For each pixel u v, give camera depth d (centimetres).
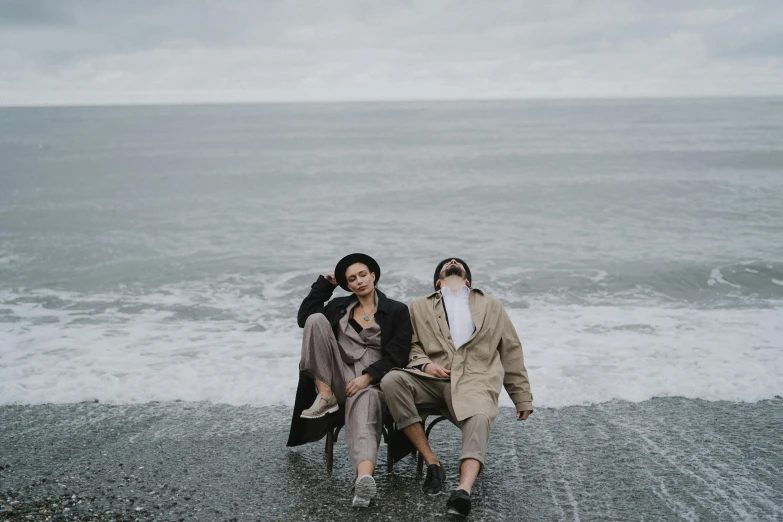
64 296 900
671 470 395
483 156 2936
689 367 587
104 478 388
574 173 2289
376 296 400
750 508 347
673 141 3509
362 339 392
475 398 366
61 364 606
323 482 383
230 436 453
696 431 456
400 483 382
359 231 1377
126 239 1306
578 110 8444
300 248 1211
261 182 2203
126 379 562
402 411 368
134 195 1939
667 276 970
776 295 884
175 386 546
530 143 3619
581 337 684
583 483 380
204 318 787
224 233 1363
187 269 1052
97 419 484
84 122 6919
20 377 571
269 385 550
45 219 1530
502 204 1694
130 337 702
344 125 5750
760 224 1381
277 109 11050
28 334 713
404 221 1494
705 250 1147
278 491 371
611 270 1006
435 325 398
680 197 1720
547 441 442
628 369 583
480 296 408
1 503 356
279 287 948
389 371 379
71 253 1175
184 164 2797
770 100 12681
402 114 8031
